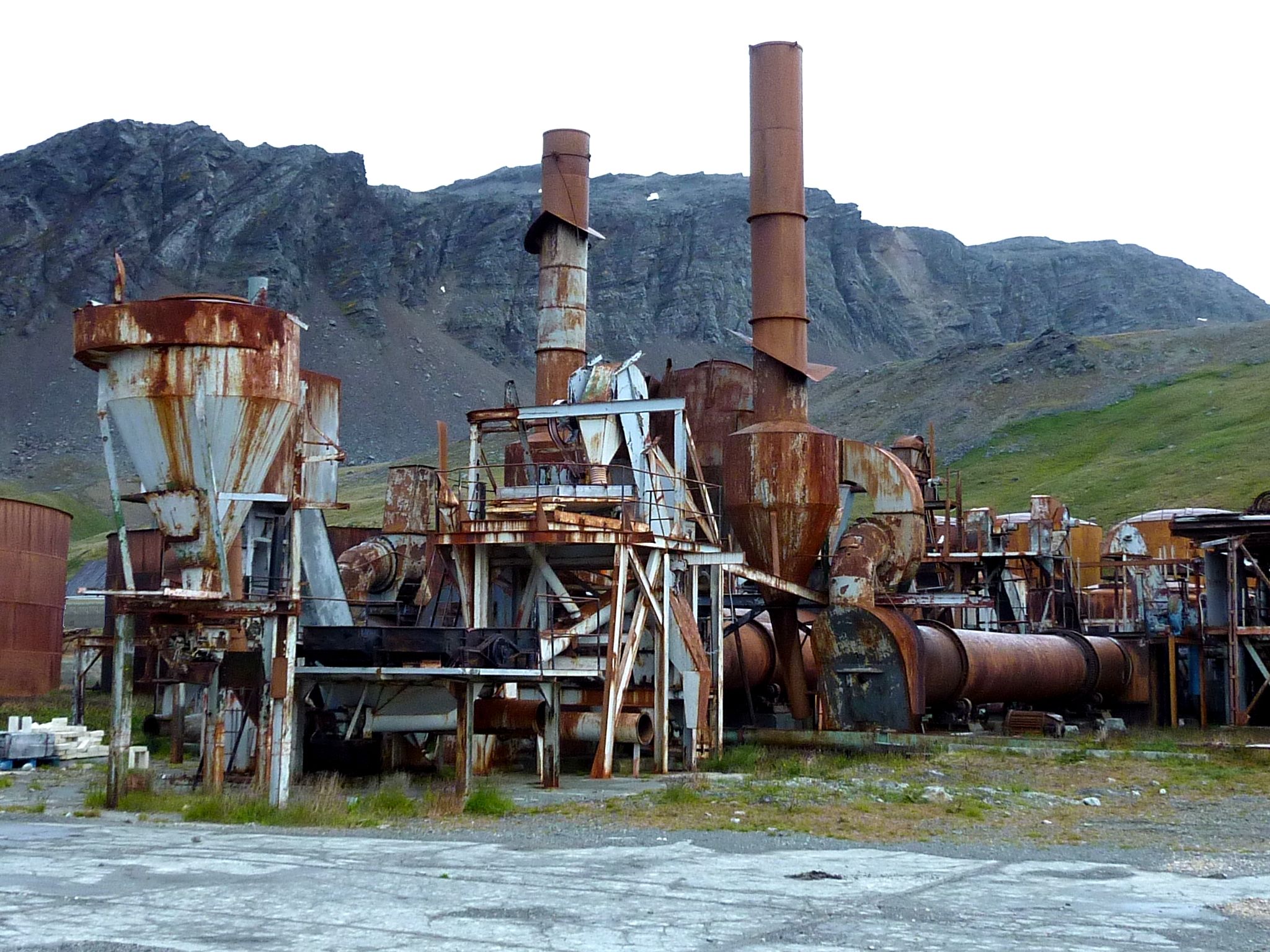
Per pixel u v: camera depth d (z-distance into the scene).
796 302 40.84
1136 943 11.40
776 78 41.38
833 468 38.56
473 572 30.80
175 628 23.06
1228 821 21.50
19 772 30.11
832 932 11.70
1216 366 198.25
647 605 30.77
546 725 26.86
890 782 27.34
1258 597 47.97
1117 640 49.66
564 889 13.80
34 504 55.81
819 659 37.41
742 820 20.91
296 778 26.58
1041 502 52.78
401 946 10.92
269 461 24.83
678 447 32.69
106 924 11.84
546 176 47.31
